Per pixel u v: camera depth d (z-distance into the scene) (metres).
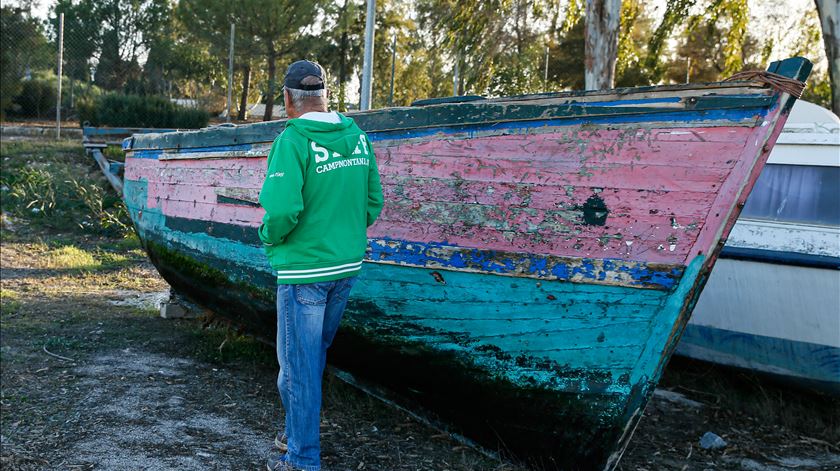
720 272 5.25
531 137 3.50
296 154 3.08
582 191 3.40
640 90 3.21
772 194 5.09
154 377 4.86
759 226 5.07
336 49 28.55
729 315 5.24
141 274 8.68
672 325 3.31
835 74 8.03
